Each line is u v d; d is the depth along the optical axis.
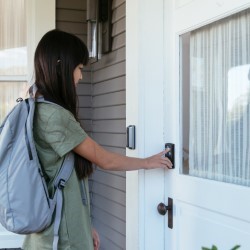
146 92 2.35
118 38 2.90
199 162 2.14
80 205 1.82
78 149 1.84
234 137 1.93
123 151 2.85
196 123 2.17
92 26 3.16
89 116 3.38
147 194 2.34
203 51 2.12
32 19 3.37
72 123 1.81
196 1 2.10
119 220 2.90
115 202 2.96
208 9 2.02
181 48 2.25
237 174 1.91
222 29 2.00
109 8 3.00
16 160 1.73
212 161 2.06
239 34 1.90
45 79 1.83
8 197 1.71
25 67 3.49
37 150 1.80
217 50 2.03
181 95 2.26
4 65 3.49
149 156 2.33
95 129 3.32
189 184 2.15
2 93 3.49
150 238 2.34
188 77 2.21
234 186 1.86
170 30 2.31
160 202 2.34
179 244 2.23
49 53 1.83
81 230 1.81
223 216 1.92
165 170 2.33
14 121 1.78
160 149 2.34
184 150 2.23
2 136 1.77
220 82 2.02
